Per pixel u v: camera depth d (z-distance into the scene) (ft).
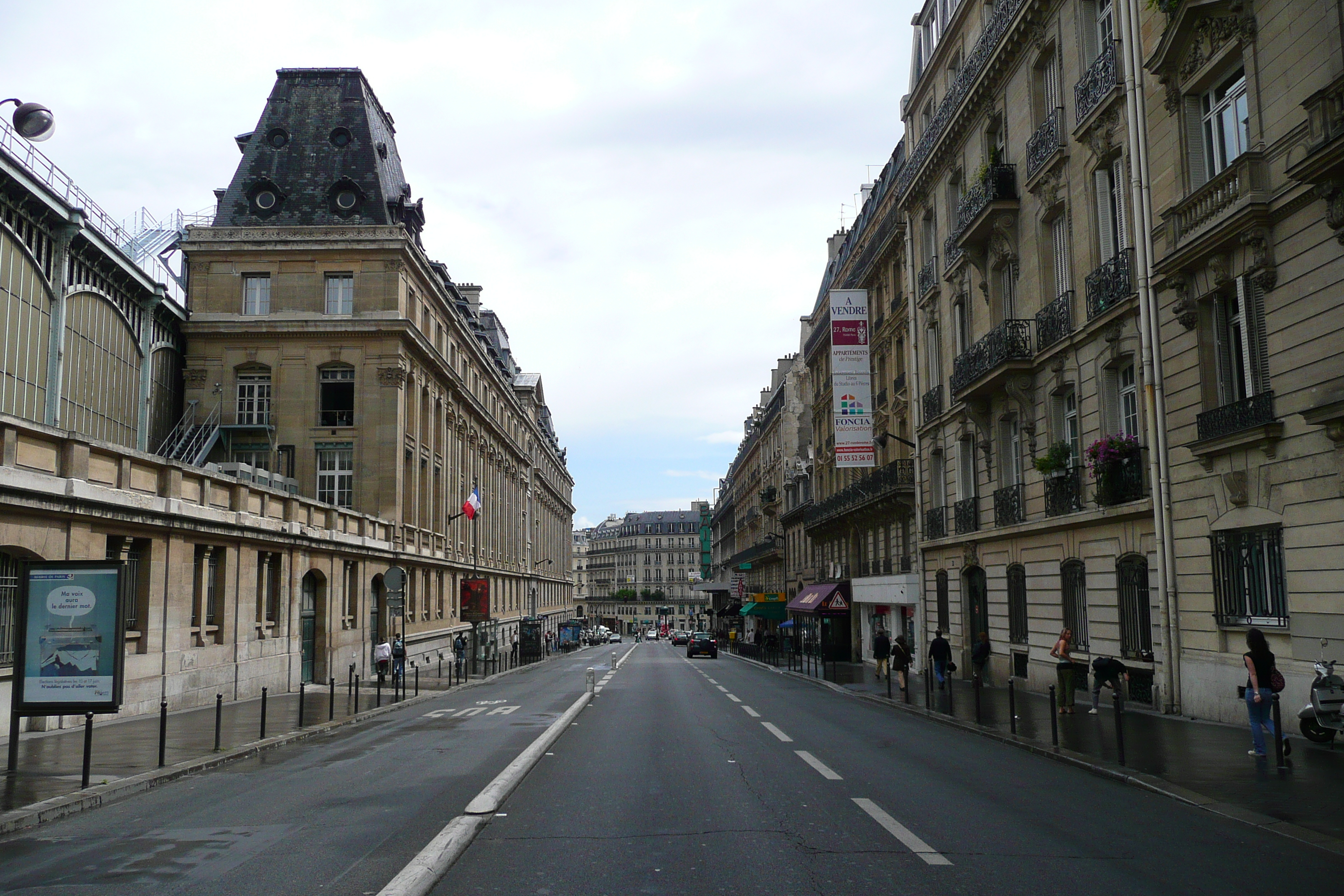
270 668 87.40
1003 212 78.33
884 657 98.37
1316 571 43.42
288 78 149.18
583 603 610.65
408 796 33.58
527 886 21.54
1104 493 61.62
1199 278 52.19
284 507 91.86
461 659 113.29
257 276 134.31
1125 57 59.00
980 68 83.41
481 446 203.10
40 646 38.40
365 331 131.23
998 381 77.46
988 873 22.43
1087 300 65.46
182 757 43.45
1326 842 24.86
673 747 46.42
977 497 87.30
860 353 110.32
